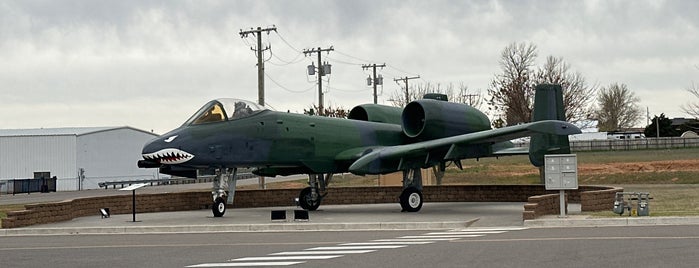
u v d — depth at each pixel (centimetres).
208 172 2573
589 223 1900
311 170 2719
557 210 2233
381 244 1548
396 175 4094
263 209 2972
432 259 1270
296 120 2670
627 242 1449
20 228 2134
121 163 7094
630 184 4756
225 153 2466
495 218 2286
